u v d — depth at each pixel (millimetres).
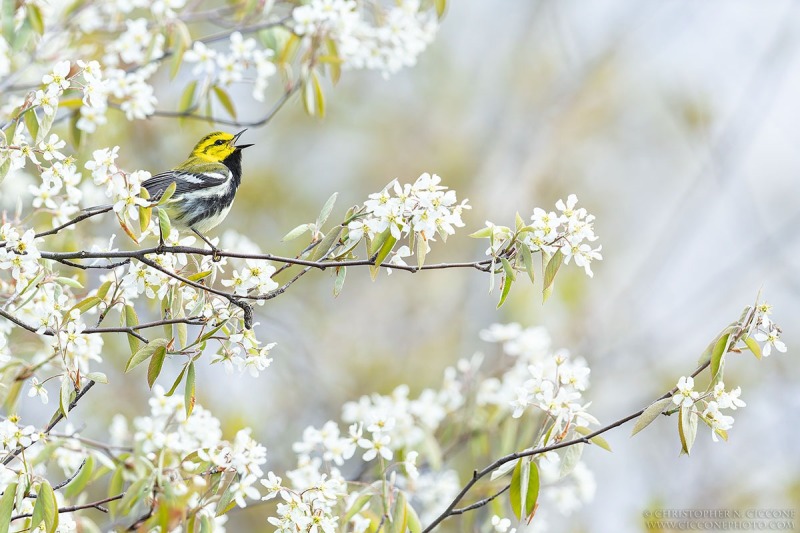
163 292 7570
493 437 10867
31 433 6980
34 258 7152
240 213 18875
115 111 11961
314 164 20625
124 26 11211
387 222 6961
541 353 11000
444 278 20922
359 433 7996
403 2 11273
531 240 7055
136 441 7305
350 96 21688
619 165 24141
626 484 17500
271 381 16766
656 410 6770
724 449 18078
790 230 22844
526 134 23859
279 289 7324
